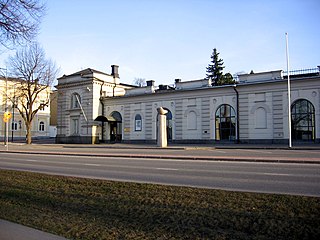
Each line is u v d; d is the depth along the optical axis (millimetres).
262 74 33906
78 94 48250
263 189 9234
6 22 10492
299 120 31203
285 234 5039
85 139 46156
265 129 32875
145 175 12805
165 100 40344
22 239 5188
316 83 30328
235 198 7594
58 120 50312
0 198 8391
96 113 46188
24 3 10562
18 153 28281
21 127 71188
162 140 32094
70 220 6191
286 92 31828
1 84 53656
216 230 5363
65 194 8734
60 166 16875
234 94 35219
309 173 12406
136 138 42812
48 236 5305
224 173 12844
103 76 48062
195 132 37562
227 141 35312
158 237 5102
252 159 17375
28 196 8547
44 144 45312
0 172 13367
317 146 26812
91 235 5273
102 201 7773
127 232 5379
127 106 44062
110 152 26344
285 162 16484
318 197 7512
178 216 6250
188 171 13719
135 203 7457
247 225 5551
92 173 13820
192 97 38062
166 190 8859
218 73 70000
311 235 4945
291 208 6492
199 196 7938
